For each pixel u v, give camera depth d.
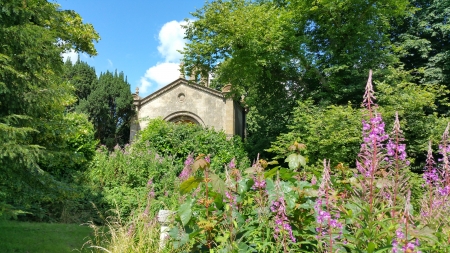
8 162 5.20
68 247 5.84
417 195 3.99
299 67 14.71
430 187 2.99
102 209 8.85
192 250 3.18
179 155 15.67
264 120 17.03
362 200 2.83
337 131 9.99
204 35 14.09
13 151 4.87
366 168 2.77
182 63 15.20
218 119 22.72
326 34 13.60
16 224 7.37
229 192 3.06
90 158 12.41
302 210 3.01
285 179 3.37
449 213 2.76
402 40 14.77
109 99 26.05
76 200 8.84
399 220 2.44
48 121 6.25
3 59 4.92
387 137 2.61
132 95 23.94
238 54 13.25
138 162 11.02
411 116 10.42
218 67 15.23
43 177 5.96
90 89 25.91
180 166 12.02
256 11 13.32
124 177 10.55
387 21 13.52
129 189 9.80
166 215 4.54
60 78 6.72
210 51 13.85
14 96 5.37
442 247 2.42
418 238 2.16
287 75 15.31
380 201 2.83
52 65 6.17
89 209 8.88
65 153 6.56
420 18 14.53
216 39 13.32
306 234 2.81
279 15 13.75
